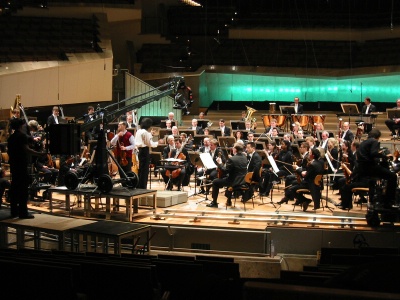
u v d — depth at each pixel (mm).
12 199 8680
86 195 10094
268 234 9688
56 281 4152
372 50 22875
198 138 13898
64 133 8883
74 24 20297
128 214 9977
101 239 9984
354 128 19047
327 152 12242
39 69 17438
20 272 4219
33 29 19438
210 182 12133
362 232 9445
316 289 2125
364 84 23031
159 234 10023
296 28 23906
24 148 8508
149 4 24000
